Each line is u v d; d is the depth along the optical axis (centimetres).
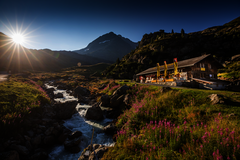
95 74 8869
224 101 793
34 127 855
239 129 490
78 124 1143
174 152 457
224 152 399
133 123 831
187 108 836
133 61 9725
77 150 751
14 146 632
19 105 945
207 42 8112
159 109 921
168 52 8838
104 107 1662
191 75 2333
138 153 489
